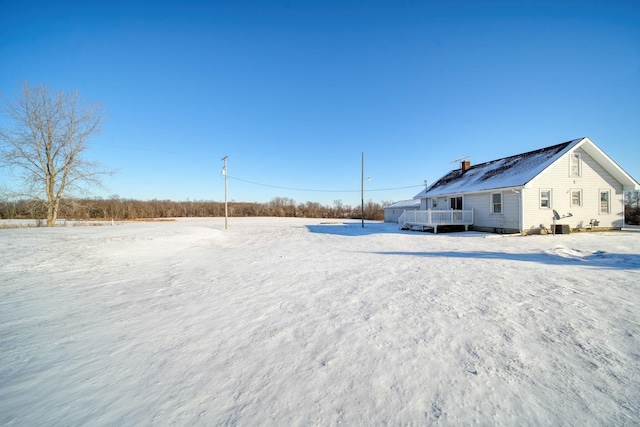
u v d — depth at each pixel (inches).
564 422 84.2
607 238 553.3
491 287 229.8
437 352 128.1
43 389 106.2
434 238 641.0
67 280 285.7
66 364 124.3
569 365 115.0
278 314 182.9
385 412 90.5
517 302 191.3
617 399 94.0
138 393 103.0
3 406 96.1
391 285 247.6
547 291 213.9
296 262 379.9
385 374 111.8
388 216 1656.0
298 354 129.7
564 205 669.3
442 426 84.0
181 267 353.4
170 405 96.0
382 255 425.7
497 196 719.7
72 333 157.3
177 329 161.3
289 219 2097.7
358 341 141.3
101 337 151.7
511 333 145.3
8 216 1305.4
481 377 108.0
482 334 145.0
